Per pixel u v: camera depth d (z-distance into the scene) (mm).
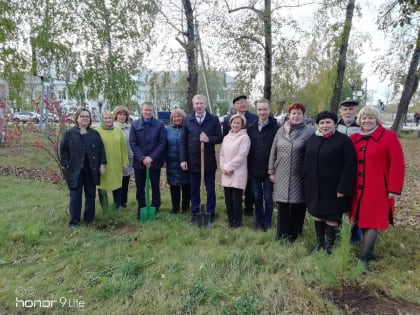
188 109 10875
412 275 3424
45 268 3545
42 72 11352
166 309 2818
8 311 2832
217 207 5977
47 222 5012
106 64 11688
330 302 2887
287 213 4281
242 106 5266
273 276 3309
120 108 6105
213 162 5145
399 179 3406
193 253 3877
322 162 3688
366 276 3357
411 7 4145
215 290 3012
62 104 8094
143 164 5281
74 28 10953
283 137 4199
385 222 3479
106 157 5172
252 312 2742
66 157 4844
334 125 3732
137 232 4652
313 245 4207
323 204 3719
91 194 5027
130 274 3357
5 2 10391
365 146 3584
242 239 4297
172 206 5848
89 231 4648
